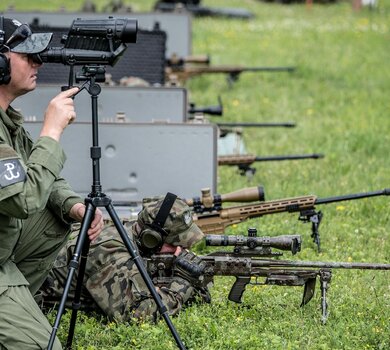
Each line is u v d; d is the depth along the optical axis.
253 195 16.28
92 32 11.51
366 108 33.09
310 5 68.31
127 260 13.18
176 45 34.62
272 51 45.94
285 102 33.69
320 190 21.34
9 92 11.69
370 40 51.03
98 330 12.78
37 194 11.18
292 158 21.84
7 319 11.30
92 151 11.54
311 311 13.70
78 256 11.36
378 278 15.35
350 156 25.67
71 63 11.53
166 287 13.30
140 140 17.89
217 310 13.61
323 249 17.11
